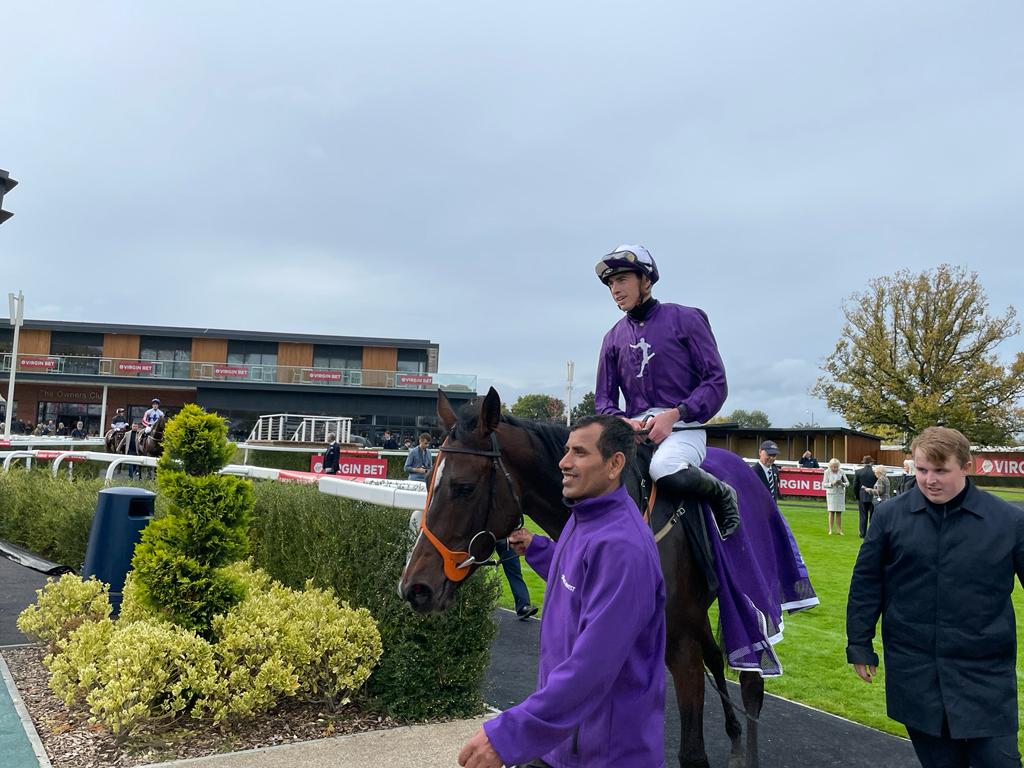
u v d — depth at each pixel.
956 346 29.95
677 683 2.82
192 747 3.25
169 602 3.83
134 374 35.16
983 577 2.43
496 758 1.52
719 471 3.25
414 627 3.73
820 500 22.97
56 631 4.26
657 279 3.24
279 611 3.93
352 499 4.26
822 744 3.91
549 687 1.58
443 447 2.58
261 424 26.84
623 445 1.85
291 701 3.83
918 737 2.54
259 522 5.27
